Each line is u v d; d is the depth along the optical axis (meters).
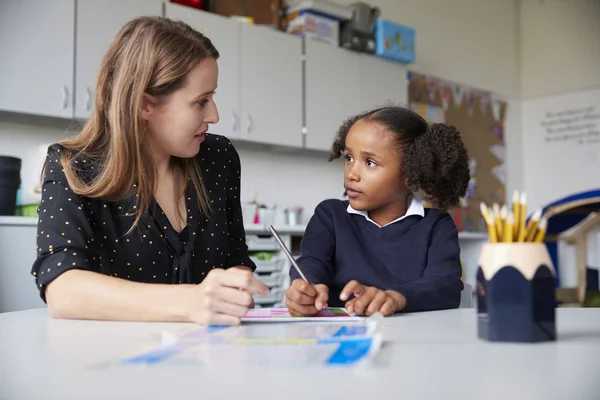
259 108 3.21
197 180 1.20
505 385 0.40
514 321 0.59
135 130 1.03
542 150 5.36
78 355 0.53
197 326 0.74
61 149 1.05
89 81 2.64
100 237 1.06
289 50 3.35
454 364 0.48
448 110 4.75
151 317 0.79
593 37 5.09
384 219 1.25
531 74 5.45
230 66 3.09
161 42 1.04
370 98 3.76
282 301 3.10
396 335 0.65
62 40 2.56
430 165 1.20
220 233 1.22
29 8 2.48
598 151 5.03
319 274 1.13
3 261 2.30
